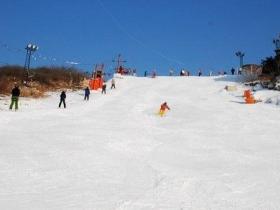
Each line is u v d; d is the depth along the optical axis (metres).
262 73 52.81
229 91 46.28
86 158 17.12
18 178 13.88
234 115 30.95
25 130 23.12
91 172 15.03
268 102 38.72
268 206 11.46
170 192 12.68
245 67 63.56
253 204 11.62
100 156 17.61
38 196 12.08
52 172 14.80
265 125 26.89
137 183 13.76
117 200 11.80
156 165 16.44
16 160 16.25
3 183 13.23
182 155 18.53
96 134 22.69
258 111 33.00
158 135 23.41
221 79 57.00
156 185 13.51
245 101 39.06
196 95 44.47
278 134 23.91
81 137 21.59
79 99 40.31
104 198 12.00
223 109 34.19
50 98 39.75
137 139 21.83
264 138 22.69
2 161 15.98
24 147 18.70
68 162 16.33
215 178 14.45
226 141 21.84
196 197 12.20
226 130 25.27
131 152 18.84
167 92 47.16
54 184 13.40
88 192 12.60
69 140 20.72
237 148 20.09
